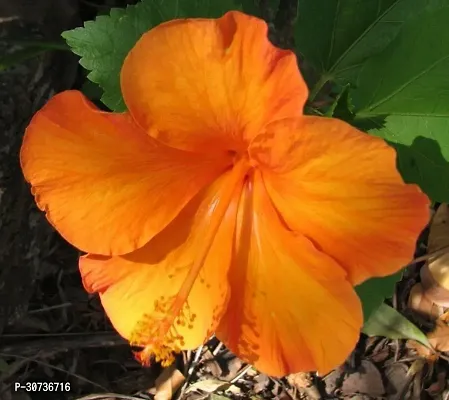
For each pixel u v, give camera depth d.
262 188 0.16
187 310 0.16
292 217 0.15
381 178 0.13
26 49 0.23
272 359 0.16
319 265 0.15
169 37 0.13
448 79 0.17
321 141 0.13
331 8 0.19
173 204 0.16
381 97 0.18
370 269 0.14
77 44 0.19
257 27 0.12
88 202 0.16
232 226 0.16
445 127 0.17
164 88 0.14
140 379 0.27
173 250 0.17
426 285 0.26
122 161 0.15
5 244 0.24
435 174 0.18
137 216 0.16
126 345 0.27
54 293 0.27
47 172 0.15
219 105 0.14
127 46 0.19
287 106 0.13
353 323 0.15
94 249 0.16
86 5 0.27
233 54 0.13
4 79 0.23
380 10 0.19
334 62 0.19
